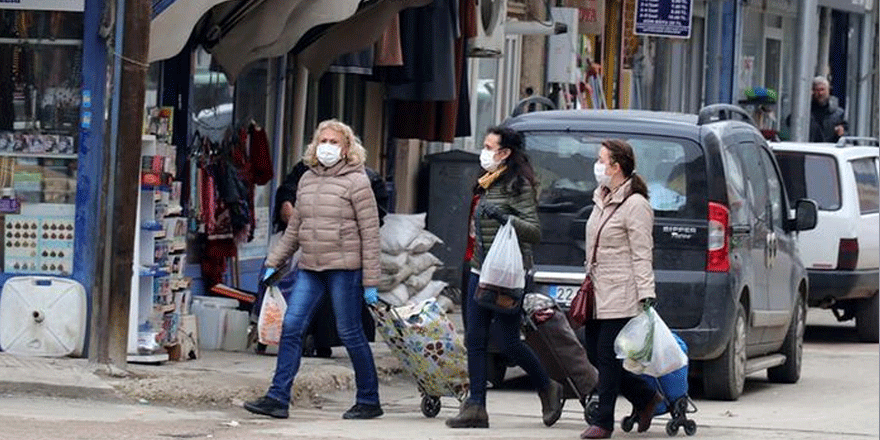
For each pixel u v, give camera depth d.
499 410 25.61
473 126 44.50
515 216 22.72
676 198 26.41
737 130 28.02
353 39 31.20
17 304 25.62
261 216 32.88
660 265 26.34
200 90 30.00
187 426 22.27
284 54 29.98
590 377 23.23
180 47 25.48
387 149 39.47
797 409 26.48
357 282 23.44
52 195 25.88
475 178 39.62
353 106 38.09
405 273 32.84
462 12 35.84
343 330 23.48
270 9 28.12
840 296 37.31
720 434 23.25
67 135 25.88
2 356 25.42
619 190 22.19
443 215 39.75
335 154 23.28
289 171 34.16
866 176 38.50
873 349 37.28
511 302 22.61
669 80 62.12
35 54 25.94
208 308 28.89
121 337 24.83
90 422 22.06
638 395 22.98
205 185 29.84
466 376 23.70
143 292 26.41
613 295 22.06
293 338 23.48
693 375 27.70
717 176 26.34
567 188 26.81
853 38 77.00
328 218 23.30
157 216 26.61
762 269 28.22
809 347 37.50
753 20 68.00
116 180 24.66
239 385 24.88
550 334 23.16
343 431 22.34
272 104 33.09
